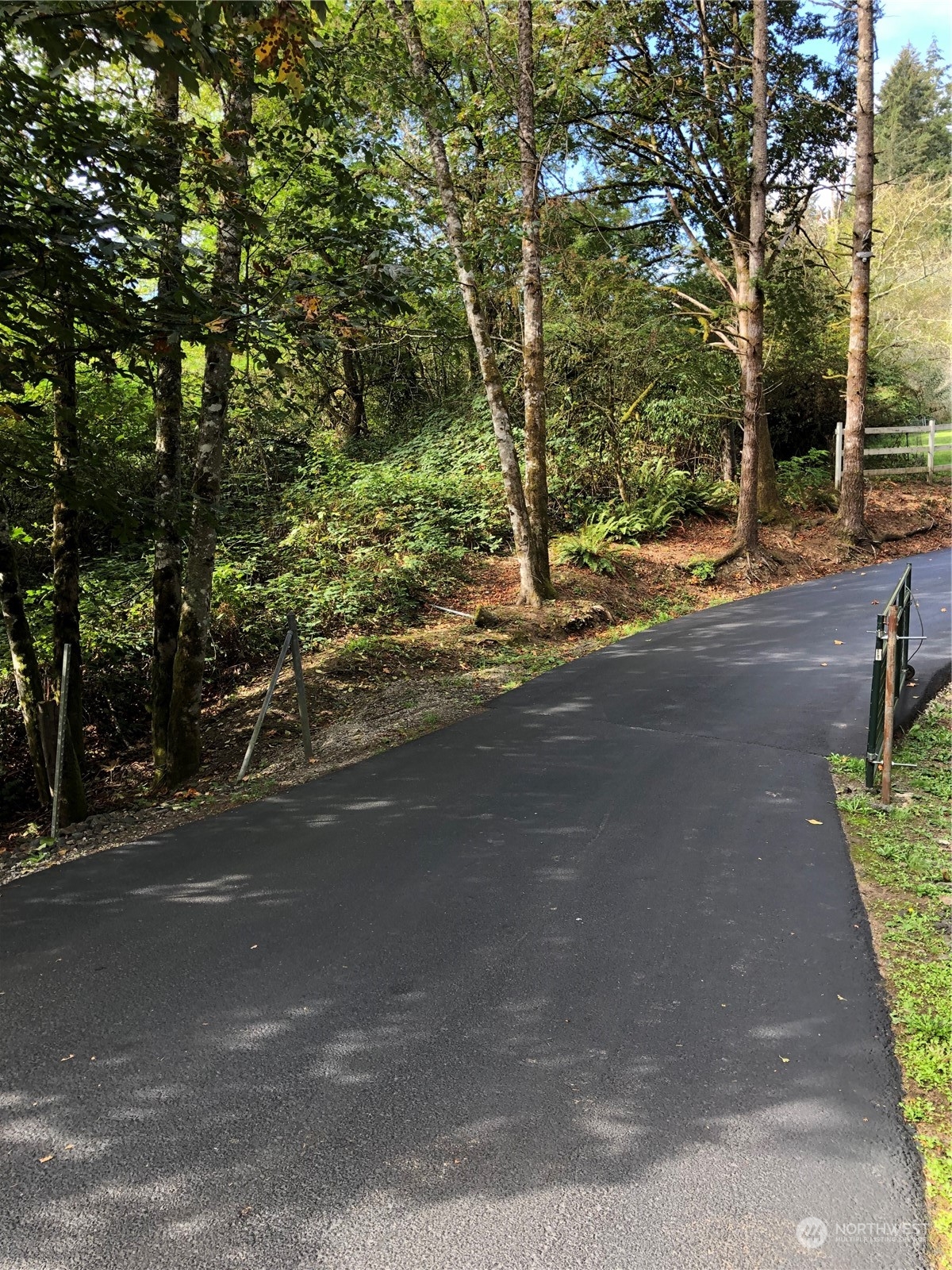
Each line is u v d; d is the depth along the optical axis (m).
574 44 13.20
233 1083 3.08
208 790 6.82
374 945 4.00
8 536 6.57
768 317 17.94
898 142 40.16
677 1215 2.42
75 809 6.61
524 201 11.31
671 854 4.82
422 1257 2.33
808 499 17.73
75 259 4.18
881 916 4.09
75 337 4.77
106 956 4.04
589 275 15.27
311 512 14.56
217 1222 2.47
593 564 13.38
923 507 18.66
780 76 15.78
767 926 4.01
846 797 5.58
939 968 3.61
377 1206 2.50
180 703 7.14
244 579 12.19
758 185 14.33
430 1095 2.96
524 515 11.85
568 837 5.11
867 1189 2.49
